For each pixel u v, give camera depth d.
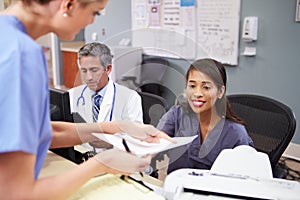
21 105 0.53
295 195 0.73
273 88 3.03
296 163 2.67
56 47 5.12
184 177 0.81
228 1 3.16
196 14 3.45
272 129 1.41
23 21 0.62
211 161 1.01
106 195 0.80
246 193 0.73
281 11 2.83
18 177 0.54
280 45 2.90
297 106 2.89
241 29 3.12
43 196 0.58
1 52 0.55
